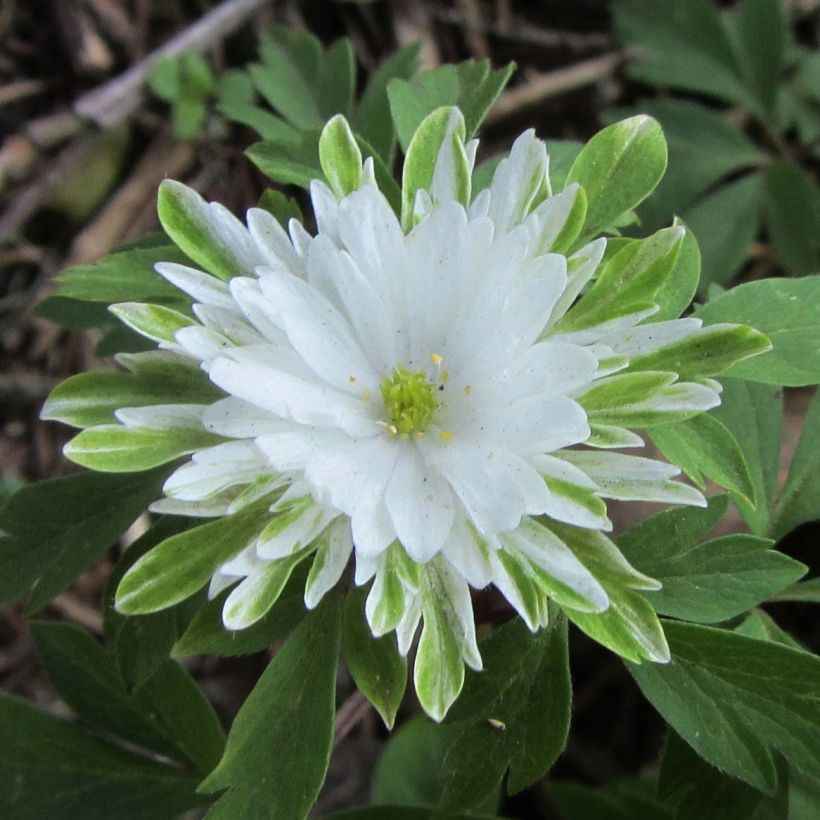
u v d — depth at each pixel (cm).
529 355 7
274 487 7
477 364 7
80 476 8
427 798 11
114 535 8
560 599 7
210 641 7
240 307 7
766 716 7
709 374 7
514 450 7
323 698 7
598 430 7
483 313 7
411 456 7
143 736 9
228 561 7
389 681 7
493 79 9
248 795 7
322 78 11
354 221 7
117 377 7
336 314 7
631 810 10
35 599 8
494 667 8
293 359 7
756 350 7
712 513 8
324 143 7
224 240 7
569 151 9
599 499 7
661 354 7
